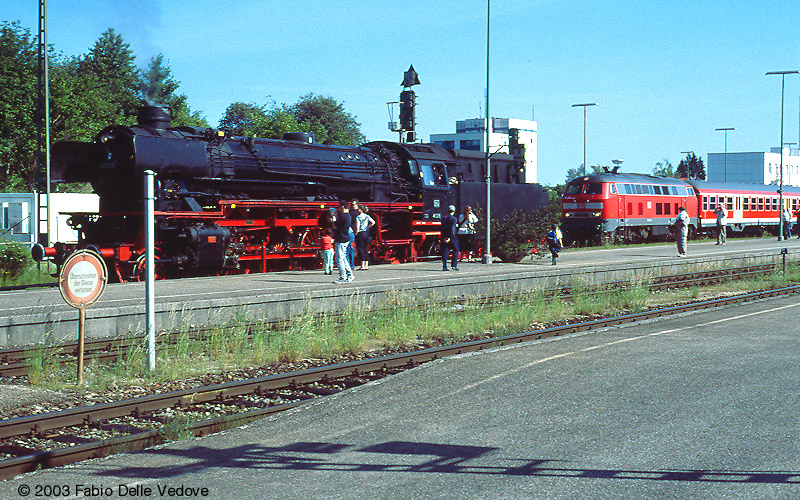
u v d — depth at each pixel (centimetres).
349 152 2558
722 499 541
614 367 1023
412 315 1463
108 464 639
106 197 2033
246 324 1370
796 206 5975
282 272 2233
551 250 2644
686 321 1492
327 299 1617
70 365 1087
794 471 597
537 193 3198
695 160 11650
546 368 1020
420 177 2678
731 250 3541
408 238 2678
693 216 4875
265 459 648
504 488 568
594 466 616
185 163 2008
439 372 998
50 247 1933
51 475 611
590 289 2023
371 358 1132
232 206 2111
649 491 557
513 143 3162
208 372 1077
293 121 6391
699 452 649
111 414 802
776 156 14750
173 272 2072
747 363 1045
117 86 8862
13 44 5403
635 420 755
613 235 4209
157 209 1958
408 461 638
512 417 776
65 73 5681
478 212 2803
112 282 1944
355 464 631
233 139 2222
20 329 1226
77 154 2044
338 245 1894
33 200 2936
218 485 582
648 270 2509
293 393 912
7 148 5075
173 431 729
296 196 2358
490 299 1838
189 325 1382
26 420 742
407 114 2795
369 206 2505
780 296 1981
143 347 1143
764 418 756
